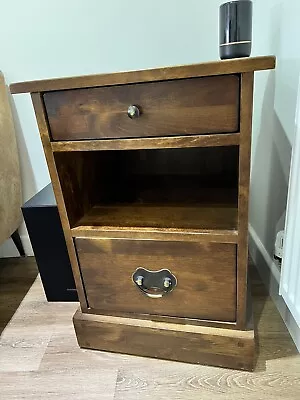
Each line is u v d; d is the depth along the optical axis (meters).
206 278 0.71
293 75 0.76
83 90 0.60
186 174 1.09
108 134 0.63
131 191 0.95
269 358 0.78
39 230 0.96
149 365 0.79
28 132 1.19
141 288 0.76
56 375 0.79
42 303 1.06
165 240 0.70
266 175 1.01
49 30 1.07
